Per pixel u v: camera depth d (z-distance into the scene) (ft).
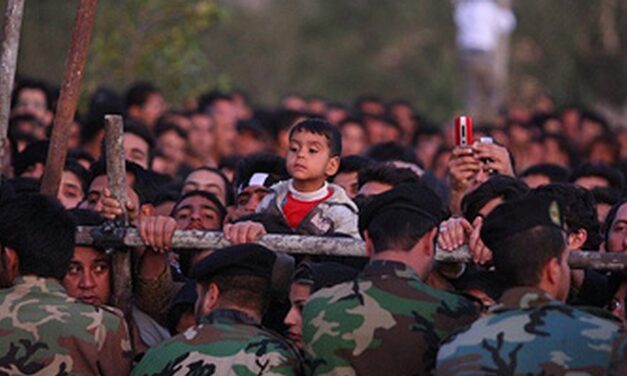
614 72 217.36
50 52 177.99
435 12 248.32
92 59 124.77
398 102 124.36
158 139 94.84
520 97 217.56
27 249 47.67
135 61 121.60
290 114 98.94
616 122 216.74
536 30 220.64
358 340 44.78
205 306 47.62
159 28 124.77
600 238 55.21
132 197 53.78
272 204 58.13
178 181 76.54
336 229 56.85
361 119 104.53
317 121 58.44
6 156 80.23
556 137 107.65
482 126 111.04
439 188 72.28
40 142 72.08
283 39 250.37
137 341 52.06
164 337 52.47
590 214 54.34
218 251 47.62
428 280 51.01
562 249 44.24
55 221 48.26
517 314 43.42
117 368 47.88
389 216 46.01
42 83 94.38
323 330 45.11
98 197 60.13
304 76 251.60
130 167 61.11
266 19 251.39
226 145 103.86
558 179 77.10
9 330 47.03
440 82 231.50
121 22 124.16
